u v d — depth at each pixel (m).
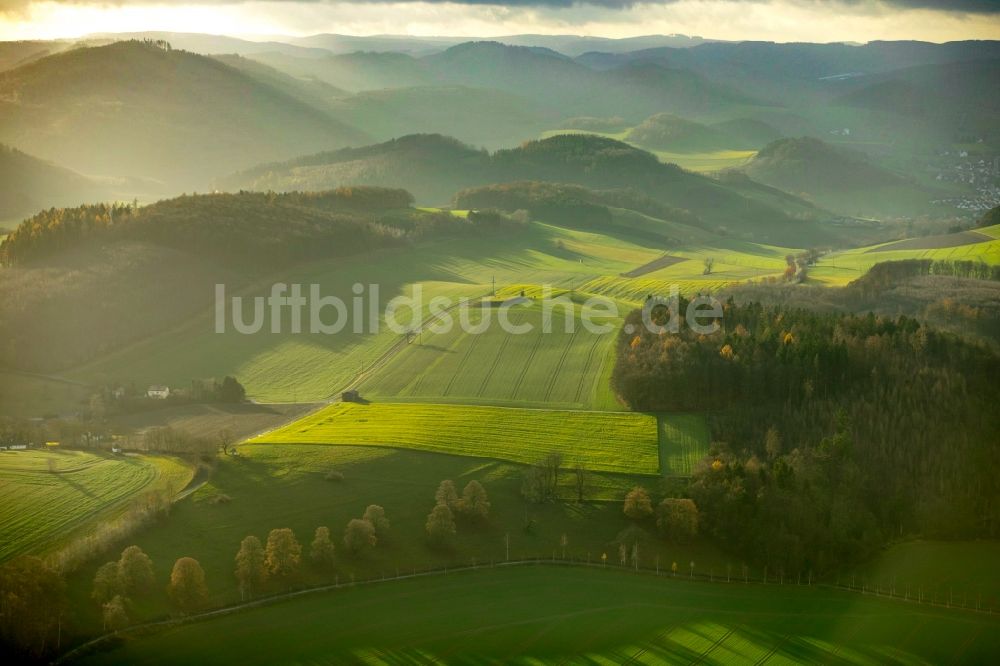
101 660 119.44
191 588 130.25
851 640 128.25
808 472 161.50
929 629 131.88
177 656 120.50
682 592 140.00
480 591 137.50
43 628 120.62
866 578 146.38
